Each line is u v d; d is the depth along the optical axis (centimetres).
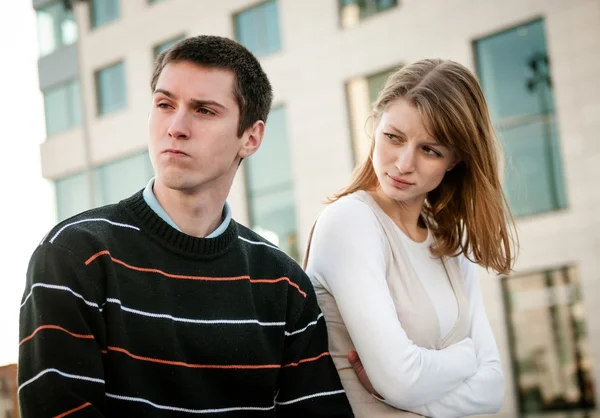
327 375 226
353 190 250
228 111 202
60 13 1451
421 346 232
